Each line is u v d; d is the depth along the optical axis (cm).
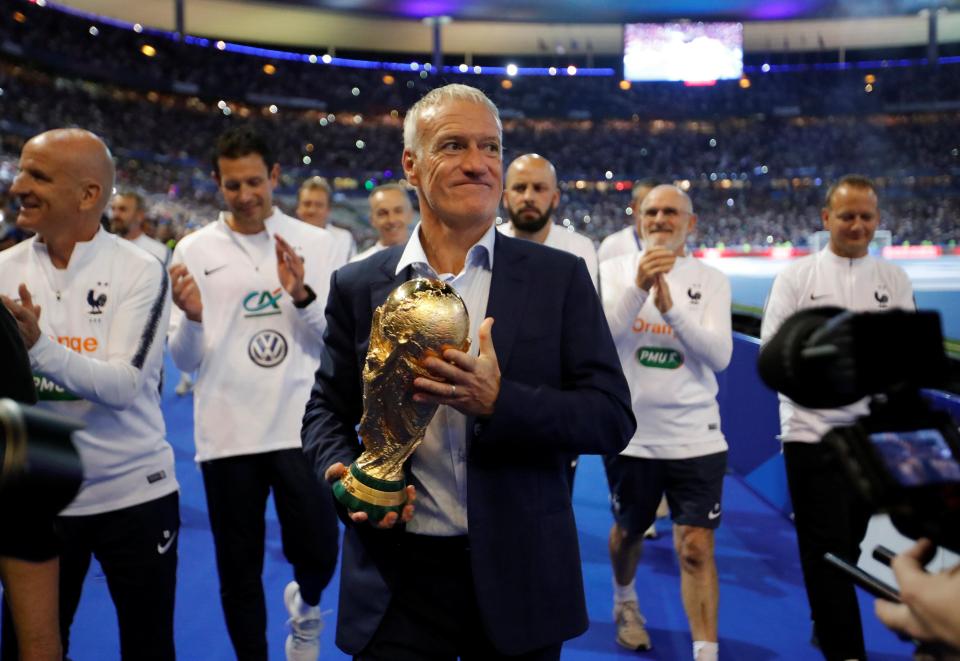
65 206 213
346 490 143
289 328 294
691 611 299
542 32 3906
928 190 3897
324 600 375
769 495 525
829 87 4188
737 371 588
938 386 79
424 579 160
